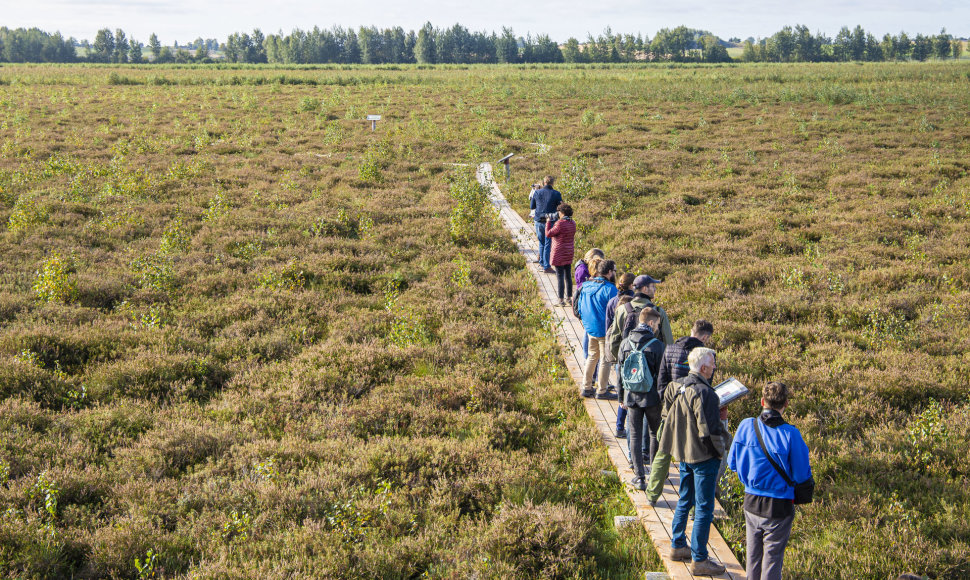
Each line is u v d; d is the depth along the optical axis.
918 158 29.06
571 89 63.97
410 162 29.88
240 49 186.12
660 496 6.42
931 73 78.56
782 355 9.84
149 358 9.18
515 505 5.93
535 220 14.69
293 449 6.93
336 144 33.56
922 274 13.77
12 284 12.42
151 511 5.77
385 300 12.53
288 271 13.66
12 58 183.00
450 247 16.52
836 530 5.93
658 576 5.21
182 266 14.26
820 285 13.21
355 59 188.75
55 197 20.39
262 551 5.25
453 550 5.39
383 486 6.02
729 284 13.45
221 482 6.27
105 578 4.96
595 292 8.15
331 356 9.68
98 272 13.56
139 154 29.72
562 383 9.12
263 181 24.64
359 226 18.19
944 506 6.16
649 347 6.23
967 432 7.56
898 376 8.93
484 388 8.69
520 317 11.98
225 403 8.27
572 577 5.14
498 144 34.88
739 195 23.08
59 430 7.21
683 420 5.16
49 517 5.47
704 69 102.94
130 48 183.75
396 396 8.45
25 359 8.82
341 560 5.09
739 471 4.80
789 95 53.94
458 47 188.00
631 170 27.44
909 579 3.81
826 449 7.33
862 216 19.14
